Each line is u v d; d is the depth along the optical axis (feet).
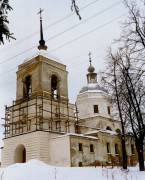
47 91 106.83
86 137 100.63
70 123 112.68
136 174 57.82
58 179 45.16
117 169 66.64
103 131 114.21
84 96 142.72
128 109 71.10
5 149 104.12
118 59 75.15
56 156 92.58
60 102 110.42
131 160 124.77
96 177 49.08
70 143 90.89
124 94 71.31
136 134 68.33
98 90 145.07
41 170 53.52
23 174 48.29
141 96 67.15
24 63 116.67
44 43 121.90
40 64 108.68
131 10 53.98
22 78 114.52
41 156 90.68
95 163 99.25
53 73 112.88
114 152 115.03
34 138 93.56
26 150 94.89
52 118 103.40
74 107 119.03
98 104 138.82
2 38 18.81
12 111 111.04
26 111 105.60
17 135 100.58
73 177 47.96
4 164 102.22
